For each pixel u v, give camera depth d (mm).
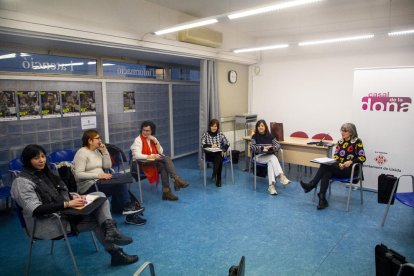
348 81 5387
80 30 3256
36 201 2041
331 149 4270
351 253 2582
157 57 4996
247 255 2559
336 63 5477
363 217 3316
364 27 5090
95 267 2398
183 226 3115
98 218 2312
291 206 3652
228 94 6055
